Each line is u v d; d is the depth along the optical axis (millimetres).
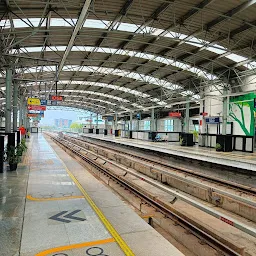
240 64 19219
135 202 8828
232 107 22734
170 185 13039
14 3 11727
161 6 12758
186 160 18188
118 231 5207
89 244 4613
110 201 7402
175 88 29891
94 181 10258
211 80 22719
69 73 27406
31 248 4426
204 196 10359
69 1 11828
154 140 33062
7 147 12289
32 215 6012
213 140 24141
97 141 42500
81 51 19609
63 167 13055
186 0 11953
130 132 41469
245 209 8289
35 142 31922
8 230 5152
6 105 14766
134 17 13883
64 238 4836
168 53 19219
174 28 14562
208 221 7383
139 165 17031
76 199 7379
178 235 6152
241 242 6086
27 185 8977
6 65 15180
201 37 15828
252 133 20594
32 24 13664
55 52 18234
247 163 12734
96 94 41719
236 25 13969
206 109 26797
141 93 36375
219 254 5012
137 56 20609
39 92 37938
